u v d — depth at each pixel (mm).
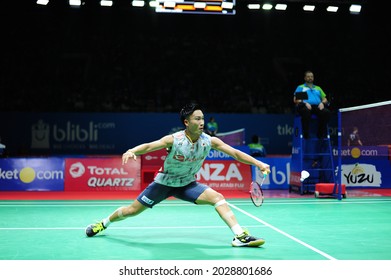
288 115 19844
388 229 6539
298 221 7277
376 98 25297
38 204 9594
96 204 9625
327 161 11586
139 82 24969
